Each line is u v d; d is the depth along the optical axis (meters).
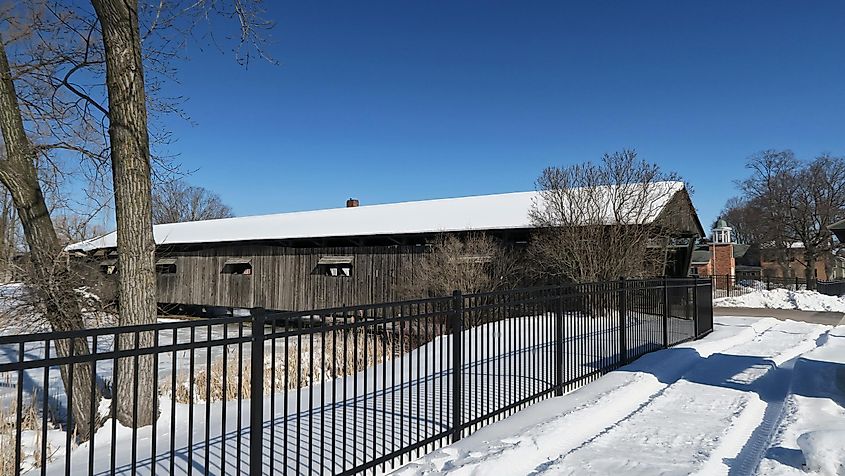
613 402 6.62
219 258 28.27
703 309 13.73
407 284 20.33
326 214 29.25
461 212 23.06
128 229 7.31
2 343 2.63
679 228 21.25
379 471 4.57
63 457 5.82
